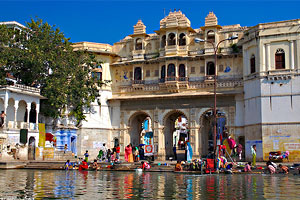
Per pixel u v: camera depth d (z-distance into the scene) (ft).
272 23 123.34
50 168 100.99
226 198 46.42
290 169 90.99
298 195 48.83
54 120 135.44
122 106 149.79
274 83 121.19
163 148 142.20
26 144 118.83
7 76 129.90
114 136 149.38
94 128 144.87
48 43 128.16
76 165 101.71
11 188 55.36
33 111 133.69
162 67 144.46
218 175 81.05
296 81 118.42
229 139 108.37
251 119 126.21
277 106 119.75
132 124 151.43
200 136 138.00
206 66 139.03
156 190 54.13
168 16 142.51
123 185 60.59
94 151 143.84
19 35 127.75
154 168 95.86
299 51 118.93
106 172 90.63
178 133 240.94
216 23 138.21
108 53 149.07
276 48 122.11
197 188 56.44
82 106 141.59
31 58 118.83
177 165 90.17
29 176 76.95
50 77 127.44
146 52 149.48
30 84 129.18
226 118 134.82
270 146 118.93
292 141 116.37
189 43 143.43
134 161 124.36
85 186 59.00
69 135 137.59
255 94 124.77
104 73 149.89
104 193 50.83
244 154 130.82
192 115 139.33
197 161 91.20
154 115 144.77
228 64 137.18
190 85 140.36
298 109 116.98
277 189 55.11
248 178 73.31
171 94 141.08
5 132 112.27
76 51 140.36
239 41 135.54
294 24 119.96
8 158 112.27
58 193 50.49
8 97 115.14
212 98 137.39
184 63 141.49
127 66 151.43
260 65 123.24
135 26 150.10
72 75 131.03
